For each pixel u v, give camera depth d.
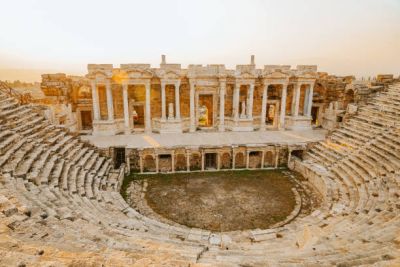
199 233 15.05
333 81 39.59
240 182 26.00
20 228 9.05
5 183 13.77
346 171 23.14
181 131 35.09
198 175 27.59
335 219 16.36
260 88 37.84
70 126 31.86
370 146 24.72
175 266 7.33
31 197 13.06
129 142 30.08
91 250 7.95
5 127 19.70
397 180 18.72
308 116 37.62
